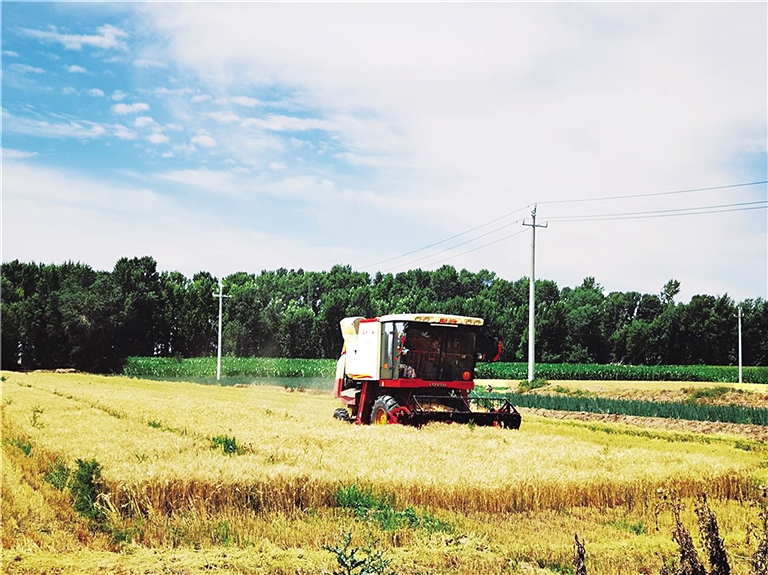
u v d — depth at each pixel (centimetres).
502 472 1361
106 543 1028
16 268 10050
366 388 2389
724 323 10369
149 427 2016
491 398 2352
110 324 9075
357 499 1252
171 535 1068
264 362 7819
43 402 2848
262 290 10619
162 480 1191
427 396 2264
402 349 2234
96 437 1756
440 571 962
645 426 3089
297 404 3466
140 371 7719
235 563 958
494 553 1038
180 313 10156
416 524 1147
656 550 1057
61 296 8912
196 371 7625
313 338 10138
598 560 1005
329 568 944
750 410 3172
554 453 1638
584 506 1334
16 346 8738
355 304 10194
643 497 1370
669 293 12912
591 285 12988
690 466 1522
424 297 11644
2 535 1023
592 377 7512
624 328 10644
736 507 1346
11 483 1295
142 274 10106
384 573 910
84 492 1151
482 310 10494
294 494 1244
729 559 1020
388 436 1839
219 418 2356
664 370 7775
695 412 3269
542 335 10100
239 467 1296
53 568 925
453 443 1752
